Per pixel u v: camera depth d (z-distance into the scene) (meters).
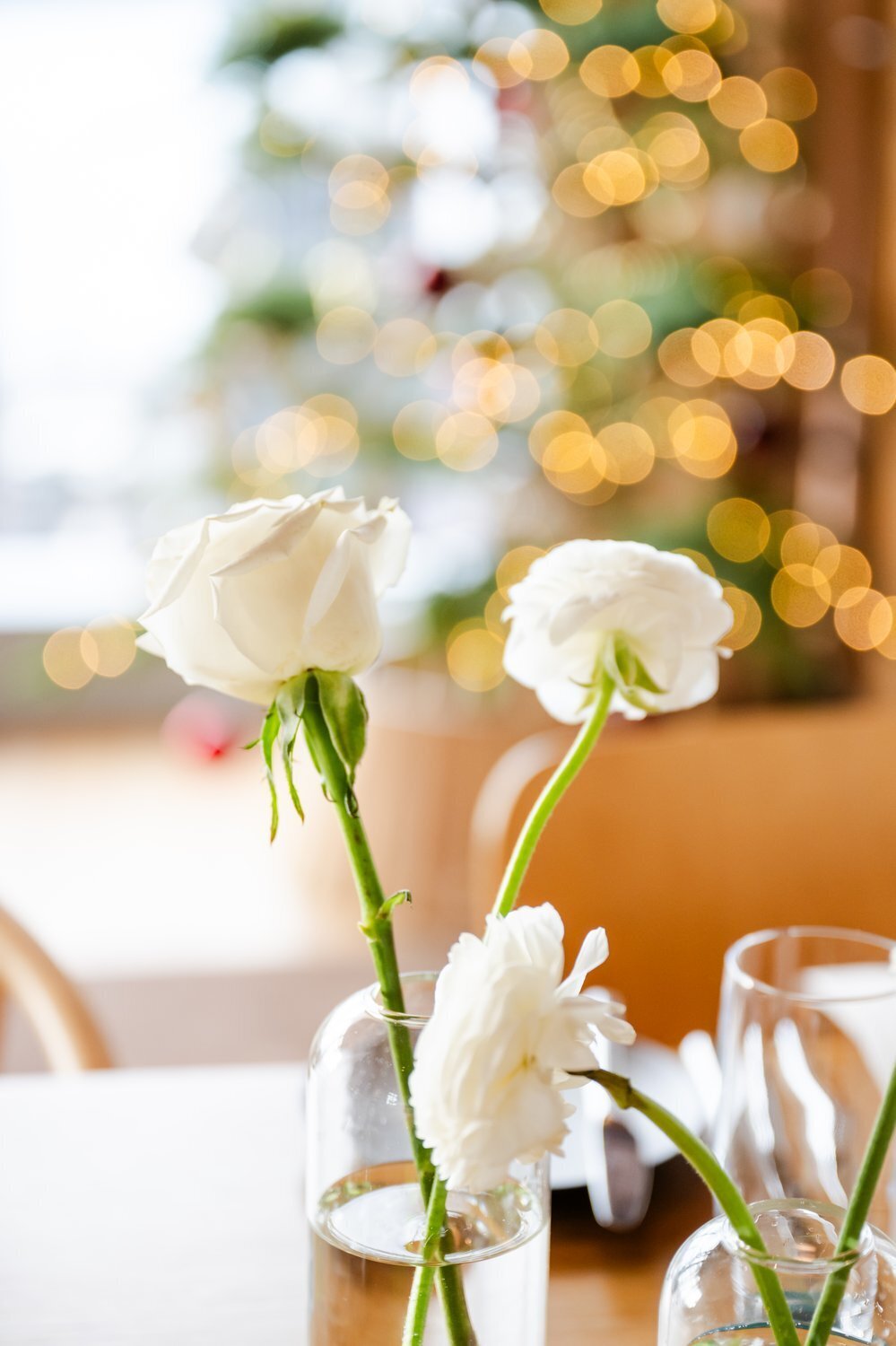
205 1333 0.59
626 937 1.05
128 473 3.17
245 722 2.96
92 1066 0.85
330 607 0.40
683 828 1.07
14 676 3.23
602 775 1.05
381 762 2.15
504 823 1.02
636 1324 0.60
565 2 2.03
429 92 2.18
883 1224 0.52
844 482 2.39
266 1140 0.74
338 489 0.42
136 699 3.36
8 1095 0.78
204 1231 0.66
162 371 2.97
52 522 3.41
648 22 2.01
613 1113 0.71
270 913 2.27
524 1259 0.44
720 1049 0.56
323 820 2.28
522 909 0.37
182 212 3.27
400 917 2.16
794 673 2.21
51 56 3.19
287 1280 0.63
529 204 2.23
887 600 2.27
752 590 2.13
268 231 2.91
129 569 3.35
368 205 2.23
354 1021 0.44
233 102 2.27
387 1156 0.43
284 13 2.09
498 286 2.21
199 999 2.00
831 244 2.35
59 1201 0.68
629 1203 0.65
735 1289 0.40
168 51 3.20
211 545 0.41
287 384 2.35
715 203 2.30
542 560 0.47
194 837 2.63
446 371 2.24
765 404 2.37
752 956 0.57
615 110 2.16
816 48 2.31
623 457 2.16
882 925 1.12
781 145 2.16
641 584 0.45
